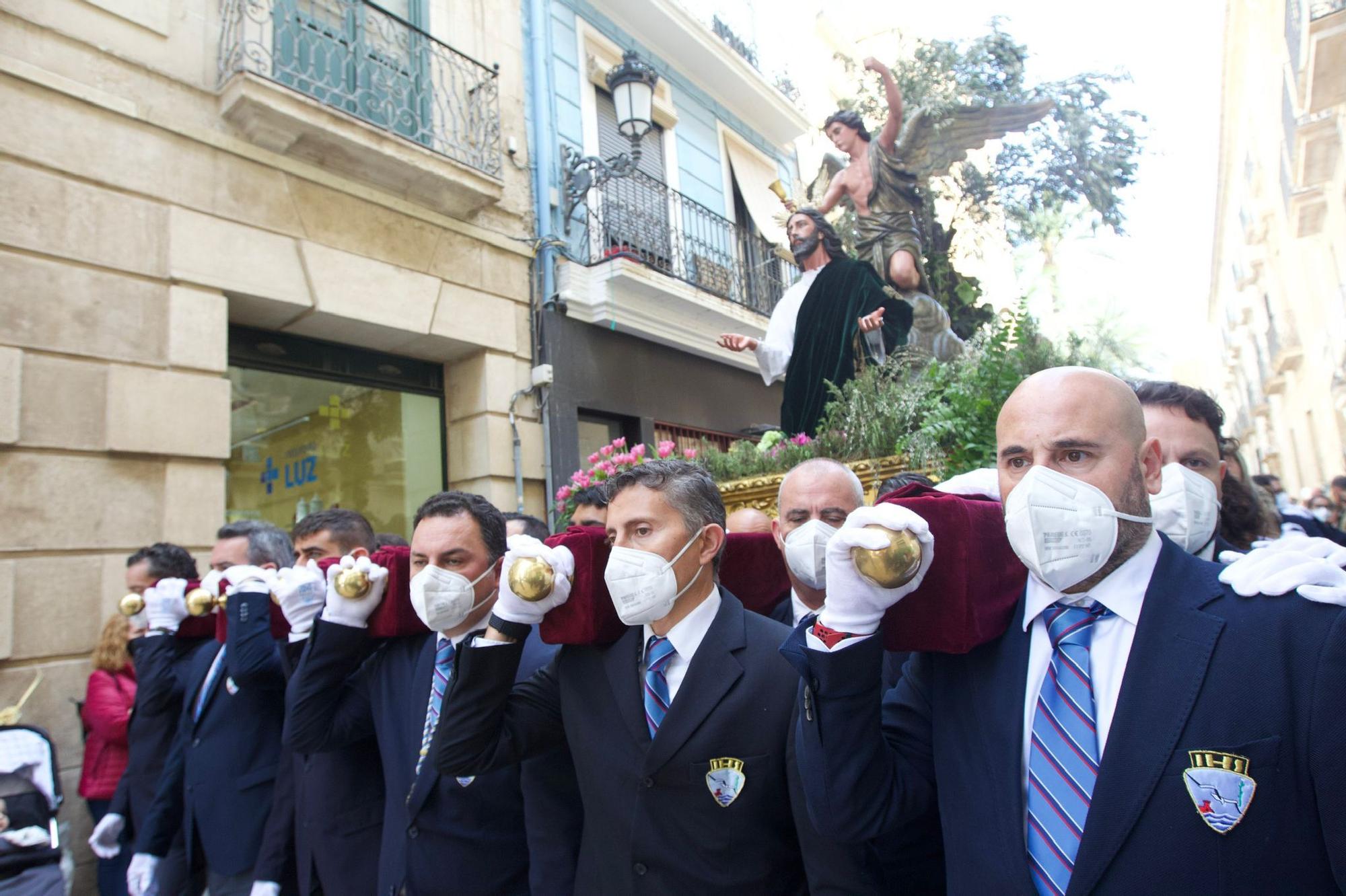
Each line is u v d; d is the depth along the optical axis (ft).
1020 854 4.08
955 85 30.19
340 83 22.21
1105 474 4.20
